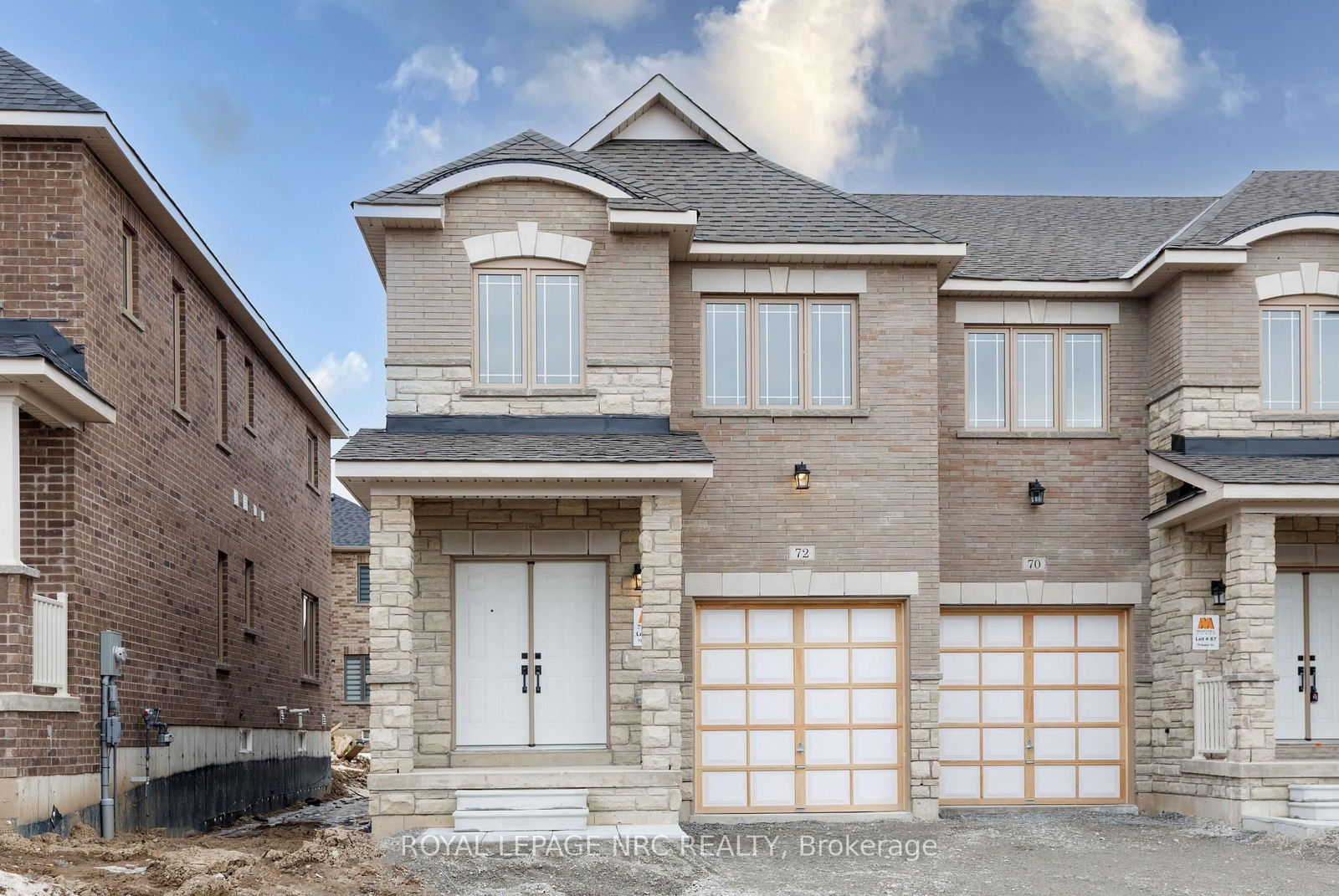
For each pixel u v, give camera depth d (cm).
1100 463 1788
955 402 1789
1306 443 1686
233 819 1888
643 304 1541
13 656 1169
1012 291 1778
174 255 1661
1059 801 1759
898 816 1627
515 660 1537
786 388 1684
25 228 1322
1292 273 1705
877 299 1684
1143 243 1942
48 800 1218
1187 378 1686
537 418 1512
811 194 1745
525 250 1534
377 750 1379
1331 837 1395
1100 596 1766
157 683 1552
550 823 1348
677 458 1402
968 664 1772
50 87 1338
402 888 1082
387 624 1397
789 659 1669
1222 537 1683
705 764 1650
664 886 1135
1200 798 1611
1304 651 1709
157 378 1580
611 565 1547
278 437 2281
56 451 1295
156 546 1562
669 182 1766
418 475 1377
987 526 1770
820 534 1652
